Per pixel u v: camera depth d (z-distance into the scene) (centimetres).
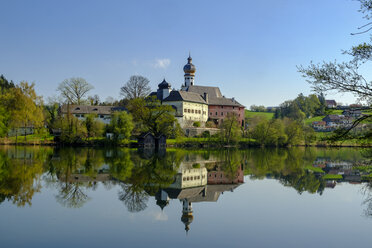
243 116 14700
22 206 2155
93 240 1574
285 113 17075
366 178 3762
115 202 2328
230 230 1784
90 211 2078
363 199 2588
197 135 11300
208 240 1623
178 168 4438
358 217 2064
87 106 11894
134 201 2380
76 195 2509
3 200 2302
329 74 1689
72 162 4566
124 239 1600
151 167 4362
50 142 8519
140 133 9594
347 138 1812
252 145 10706
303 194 2775
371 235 1725
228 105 14138
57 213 2012
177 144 9875
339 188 3081
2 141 8338
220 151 8338
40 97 8475
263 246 1559
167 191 2842
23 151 6334
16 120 7962
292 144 11062
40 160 4719
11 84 13725
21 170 3678
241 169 4534
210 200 2533
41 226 1761
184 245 1545
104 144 8769
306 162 5644
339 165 5169
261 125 10606
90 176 3403
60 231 1689
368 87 1641
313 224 1912
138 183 3127
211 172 4184
